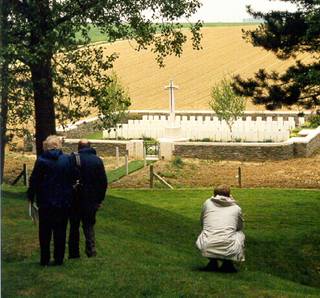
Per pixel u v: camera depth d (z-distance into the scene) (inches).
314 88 950.4
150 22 930.1
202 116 2239.2
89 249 549.6
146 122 1882.4
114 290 478.9
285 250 789.9
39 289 476.4
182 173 1401.3
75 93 918.4
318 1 860.6
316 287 700.0
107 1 847.1
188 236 799.7
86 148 533.6
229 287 497.7
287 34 930.1
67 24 821.2
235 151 1549.0
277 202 1092.5
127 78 3110.2
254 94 978.1
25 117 872.9
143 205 926.4
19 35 808.9
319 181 1301.7
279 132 1770.4
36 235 622.2
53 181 504.1
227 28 4138.8
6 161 1493.6
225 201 550.3
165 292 478.9
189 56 3462.1
